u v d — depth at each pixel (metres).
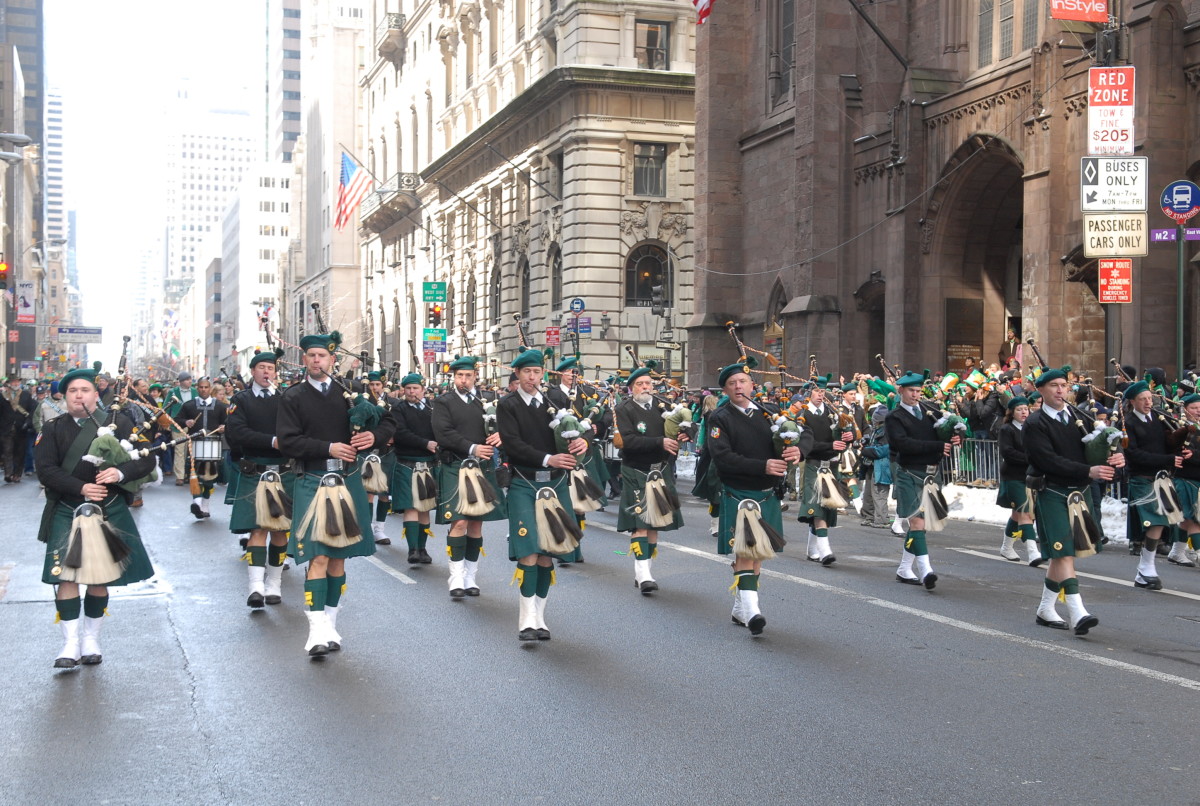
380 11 89.69
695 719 7.13
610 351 47.50
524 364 9.40
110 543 8.38
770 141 38.62
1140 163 18.66
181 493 23.48
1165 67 22.28
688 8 48.81
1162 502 11.93
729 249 40.56
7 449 26.95
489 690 7.82
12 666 8.59
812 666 8.45
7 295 83.75
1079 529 9.60
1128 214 18.66
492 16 61.81
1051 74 25.19
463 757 6.44
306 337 8.91
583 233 47.59
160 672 8.39
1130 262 18.81
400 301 80.06
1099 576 12.92
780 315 36.03
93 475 8.45
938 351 30.17
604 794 5.86
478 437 11.55
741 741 6.69
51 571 8.34
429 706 7.44
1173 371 22.23
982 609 10.66
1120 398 15.77
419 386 13.82
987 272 30.67
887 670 8.32
